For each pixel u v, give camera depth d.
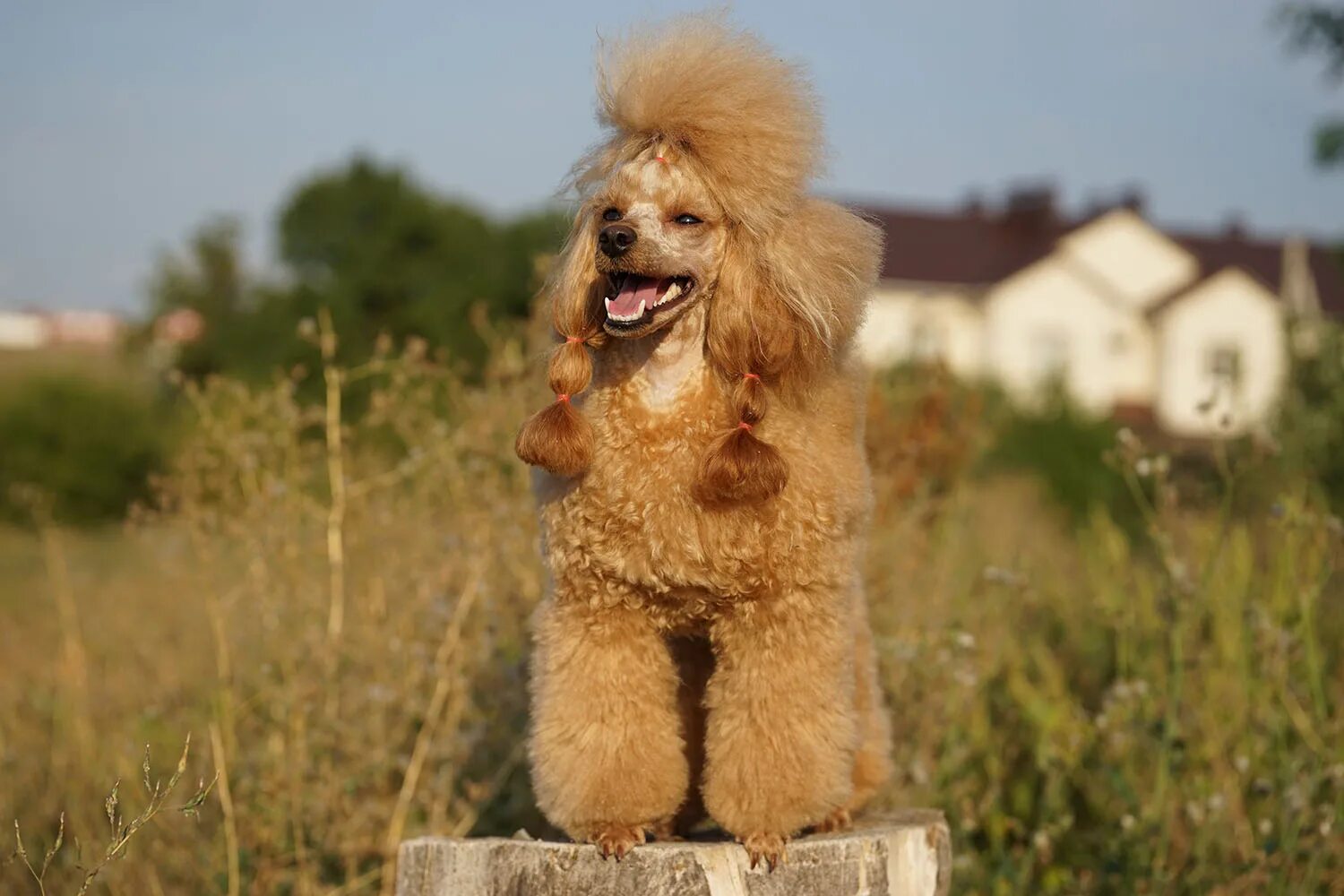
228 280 28.83
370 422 7.12
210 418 6.93
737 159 4.25
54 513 19.56
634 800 4.41
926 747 6.68
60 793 6.84
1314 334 13.38
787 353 4.27
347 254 27.28
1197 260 45.00
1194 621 6.91
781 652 4.36
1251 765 6.59
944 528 9.19
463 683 6.42
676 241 4.24
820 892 4.44
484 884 4.54
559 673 4.47
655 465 4.24
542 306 6.00
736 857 4.38
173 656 7.84
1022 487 16.28
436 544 7.14
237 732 6.77
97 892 6.02
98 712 7.54
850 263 4.41
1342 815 5.98
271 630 6.59
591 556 4.31
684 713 4.84
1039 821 6.89
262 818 6.02
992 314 40.53
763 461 4.09
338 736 6.35
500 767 6.44
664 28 4.62
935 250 42.25
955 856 6.54
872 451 8.48
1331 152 15.41
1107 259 43.69
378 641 6.65
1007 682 7.99
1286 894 6.00
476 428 7.20
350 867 6.04
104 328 84.94
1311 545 7.43
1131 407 41.66
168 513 6.97
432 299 26.50
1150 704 6.69
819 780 4.38
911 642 7.10
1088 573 9.35
